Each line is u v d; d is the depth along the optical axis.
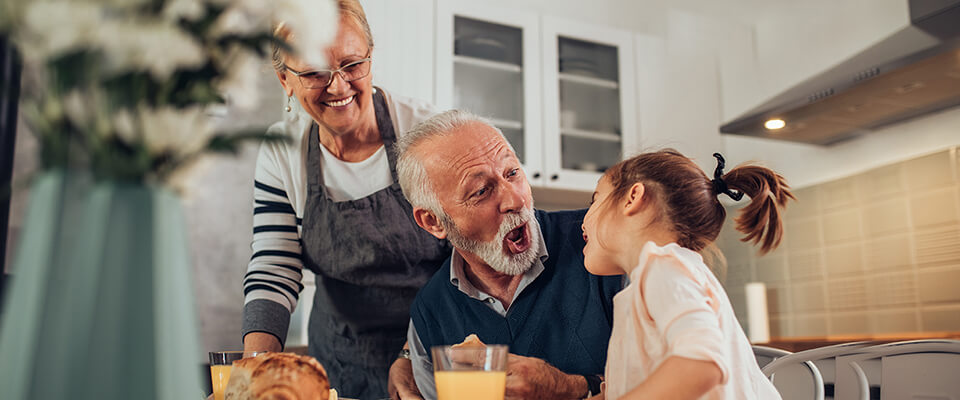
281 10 0.45
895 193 2.63
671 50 3.20
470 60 2.74
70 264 0.40
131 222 0.41
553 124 2.86
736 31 3.34
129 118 0.40
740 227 0.94
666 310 0.71
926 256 2.51
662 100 3.13
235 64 0.46
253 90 0.48
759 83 3.24
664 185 0.90
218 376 0.73
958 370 0.83
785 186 0.94
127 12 0.40
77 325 0.39
